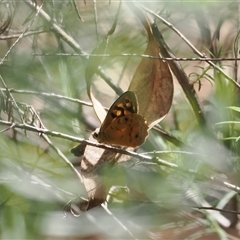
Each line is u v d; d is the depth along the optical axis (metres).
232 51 2.52
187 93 2.50
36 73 2.57
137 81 2.45
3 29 2.51
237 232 2.54
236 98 2.51
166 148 2.53
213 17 2.55
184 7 2.52
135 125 2.42
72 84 2.57
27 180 2.51
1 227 2.52
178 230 2.53
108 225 2.54
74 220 2.54
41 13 2.54
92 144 2.42
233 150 2.50
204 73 2.49
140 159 2.43
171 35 2.61
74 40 2.56
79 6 2.58
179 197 2.51
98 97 2.63
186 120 2.55
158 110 2.44
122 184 2.46
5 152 2.52
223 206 2.53
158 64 2.45
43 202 2.53
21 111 2.51
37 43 2.57
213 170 2.50
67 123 2.57
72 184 2.51
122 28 2.58
